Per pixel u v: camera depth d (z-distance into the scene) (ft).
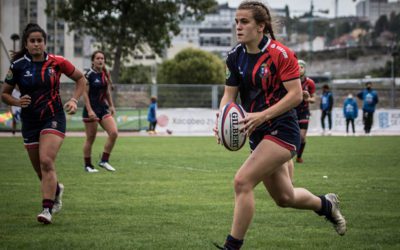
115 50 255.29
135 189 43.60
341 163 64.08
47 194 30.89
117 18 231.71
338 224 26.37
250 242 27.02
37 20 272.10
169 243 26.73
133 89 153.17
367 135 122.31
